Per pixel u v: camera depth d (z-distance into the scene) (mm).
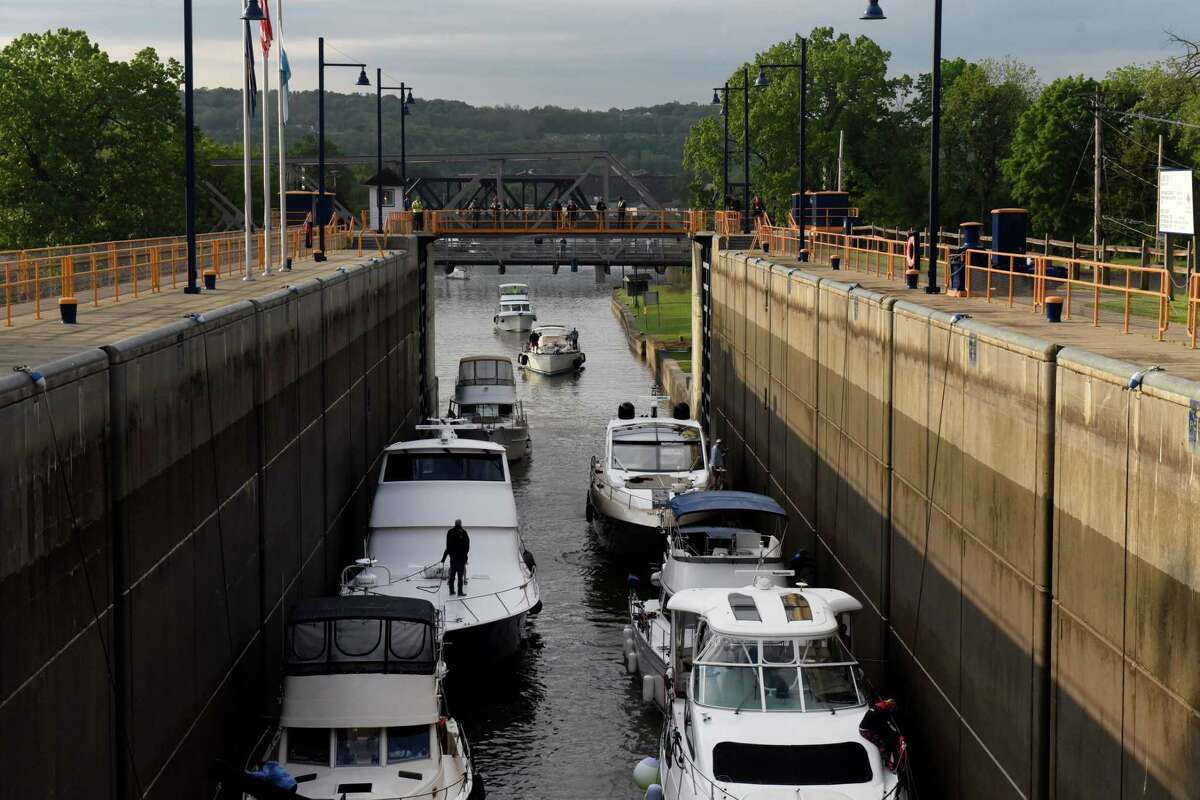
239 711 24094
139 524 18328
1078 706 16844
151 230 72688
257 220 120812
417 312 62875
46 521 15070
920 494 24281
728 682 21719
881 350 27219
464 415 55656
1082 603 16688
